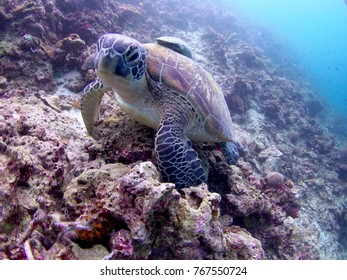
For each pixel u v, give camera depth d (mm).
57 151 825
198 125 1024
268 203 1148
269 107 3303
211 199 716
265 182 1522
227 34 5414
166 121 898
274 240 1190
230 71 3557
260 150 2451
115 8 2918
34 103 1297
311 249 1354
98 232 603
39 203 661
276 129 3221
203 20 5102
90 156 981
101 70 792
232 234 854
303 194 2518
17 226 574
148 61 958
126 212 598
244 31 6938
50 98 1407
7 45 1545
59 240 581
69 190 715
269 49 7887
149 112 961
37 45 1611
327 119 5848
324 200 2662
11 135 800
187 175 828
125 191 610
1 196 551
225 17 5992
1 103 1132
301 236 1390
